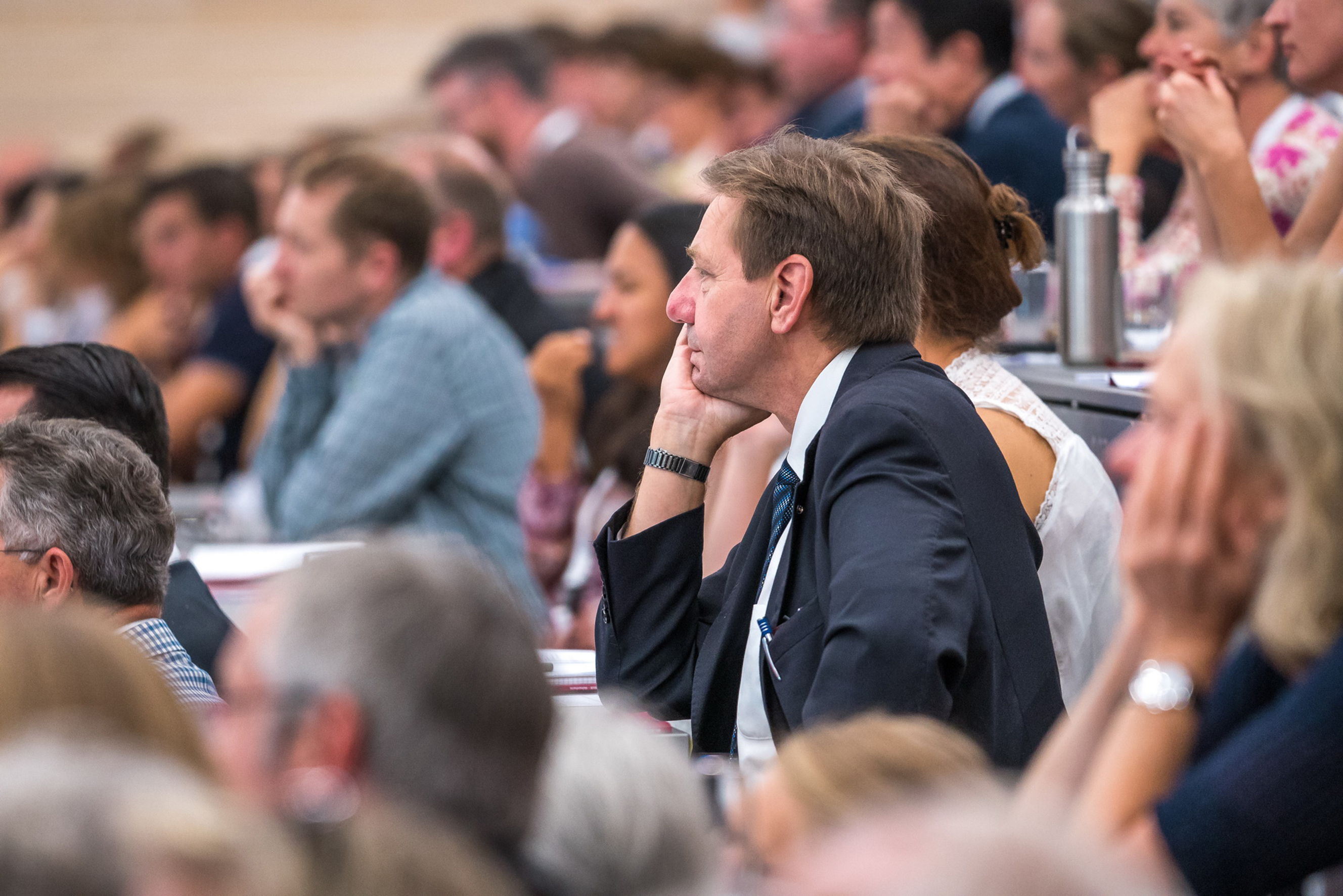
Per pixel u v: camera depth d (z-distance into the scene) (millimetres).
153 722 3041
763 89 20750
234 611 7641
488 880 2754
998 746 5082
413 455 10141
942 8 11406
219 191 16812
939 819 2252
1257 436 3459
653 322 9820
